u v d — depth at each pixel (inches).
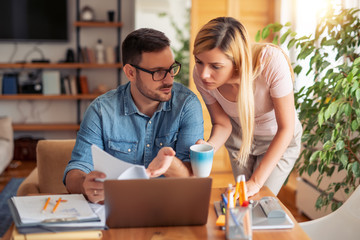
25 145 199.8
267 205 55.8
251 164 87.4
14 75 203.6
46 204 53.8
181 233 50.3
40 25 204.1
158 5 205.0
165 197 50.4
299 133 83.3
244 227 47.4
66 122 215.3
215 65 60.3
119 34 210.4
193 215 51.7
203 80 61.9
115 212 50.3
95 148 51.6
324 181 118.2
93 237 48.8
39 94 204.4
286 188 146.6
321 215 119.1
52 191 90.1
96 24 201.9
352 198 67.2
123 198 49.8
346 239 65.4
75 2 208.8
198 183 50.3
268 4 178.4
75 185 61.2
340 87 86.4
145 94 64.3
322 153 88.4
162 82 63.2
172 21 206.4
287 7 169.5
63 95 202.8
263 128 80.4
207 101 78.0
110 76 214.1
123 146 68.7
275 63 67.9
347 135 93.0
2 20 201.9
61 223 49.7
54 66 201.3
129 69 65.0
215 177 178.1
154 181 49.7
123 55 65.4
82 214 51.8
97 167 53.1
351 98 87.3
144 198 50.1
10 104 211.6
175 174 62.2
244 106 63.5
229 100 74.1
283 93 68.4
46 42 207.5
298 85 150.3
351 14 92.5
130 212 50.6
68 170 64.5
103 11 210.1
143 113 68.9
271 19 179.2
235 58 60.4
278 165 80.9
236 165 88.2
